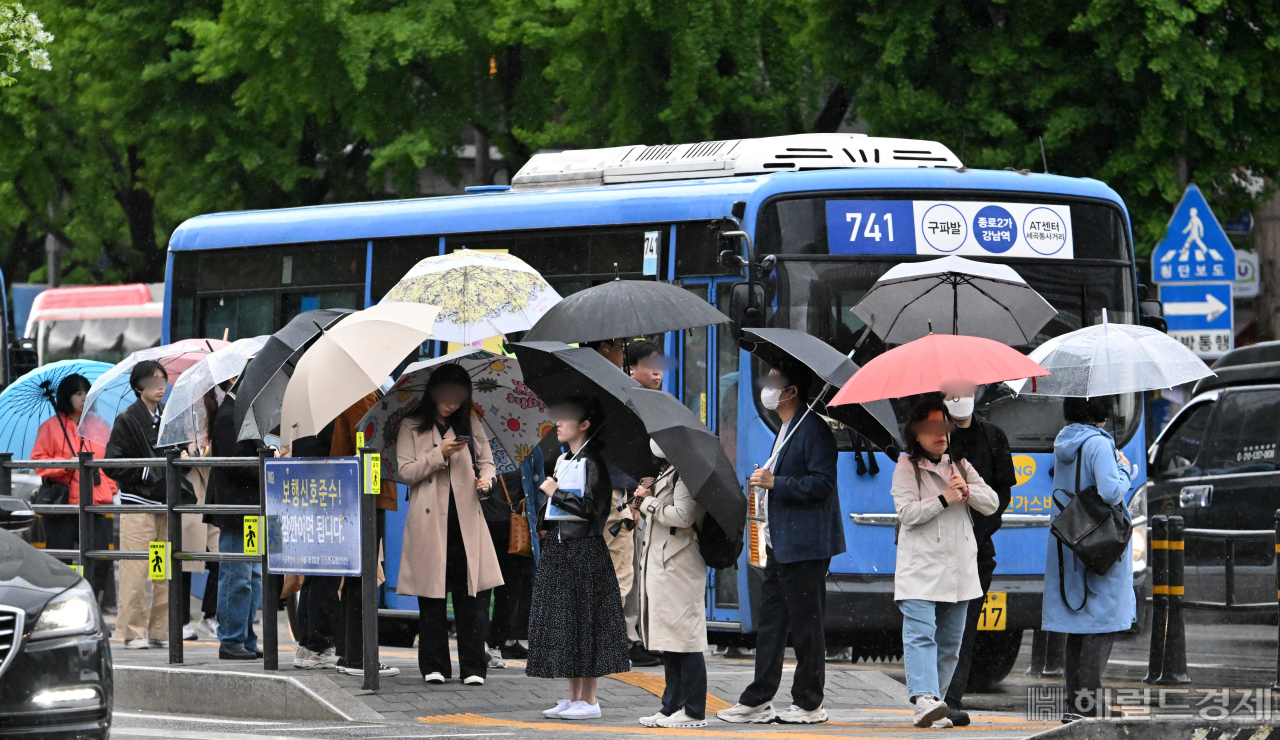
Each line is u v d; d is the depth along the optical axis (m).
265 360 32.75
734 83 67.25
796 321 38.97
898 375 28.64
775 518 29.11
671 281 40.59
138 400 41.97
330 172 82.31
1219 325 51.28
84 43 82.38
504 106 75.69
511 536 36.19
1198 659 44.41
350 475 31.73
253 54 73.06
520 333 41.66
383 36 72.12
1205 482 49.00
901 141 42.31
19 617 22.98
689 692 29.30
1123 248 41.62
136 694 34.19
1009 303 33.44
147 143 83.19
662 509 28.56
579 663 29.61
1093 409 30.66
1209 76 56.44
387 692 31.86
